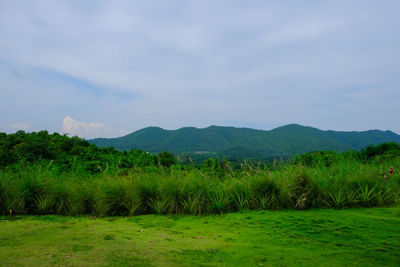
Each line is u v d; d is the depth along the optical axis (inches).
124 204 248.8
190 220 217.6
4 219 215.3
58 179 285.1
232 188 272.8
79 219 220.1
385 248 141.9
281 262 122.3
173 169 307.9
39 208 242.4
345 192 264.4
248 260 124.0
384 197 265.3
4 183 246.1
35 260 113.1
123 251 128.6
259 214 230.7
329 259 126.7
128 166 416.2
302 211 238.1
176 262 117.4
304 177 263.3
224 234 173.8
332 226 185.2
